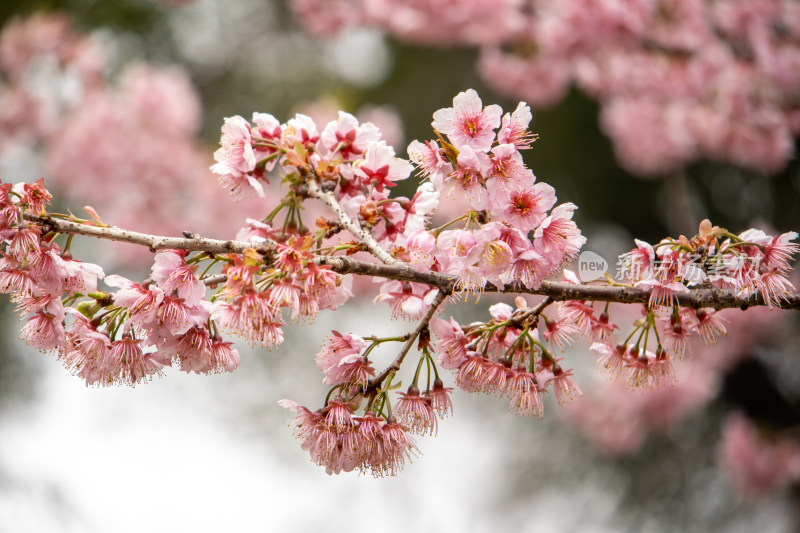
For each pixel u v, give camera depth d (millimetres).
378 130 3531
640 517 12547
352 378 2975
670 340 3248
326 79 13242
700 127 9875
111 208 10164
